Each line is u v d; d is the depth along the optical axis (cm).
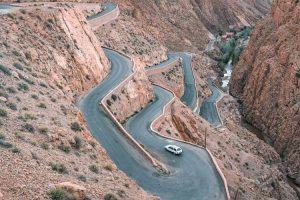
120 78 5297
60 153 2314
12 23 4172
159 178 3344
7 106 2588
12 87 2908
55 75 4000
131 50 8062
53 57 4238
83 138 2705
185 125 5631
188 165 3822
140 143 4172
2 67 3122
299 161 7312
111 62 6069
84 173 2209
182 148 4259
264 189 4997
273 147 8275
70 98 4003
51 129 2489
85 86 4678
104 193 2019
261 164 6003
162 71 8625
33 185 1756
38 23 4531
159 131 4969
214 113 8500
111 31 8012
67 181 1933
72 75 4416
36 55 3928
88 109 4194
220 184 3447
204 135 5766
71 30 4956
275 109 8906
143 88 5647
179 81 8894
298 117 7944
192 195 3183
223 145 5862
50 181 1858
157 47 9344
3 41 3688
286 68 9231
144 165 3453
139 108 5397
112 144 3609
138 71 5859
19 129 2344
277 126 8588
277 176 6141
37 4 6166
